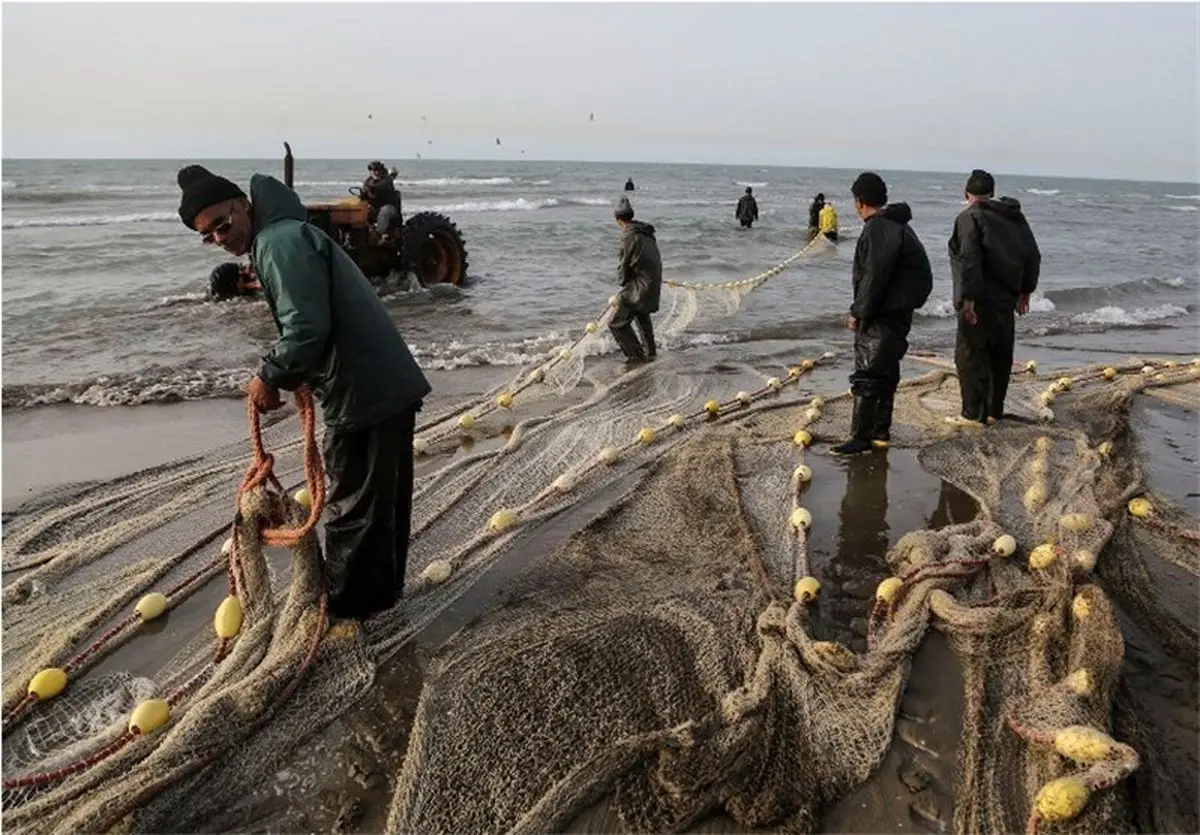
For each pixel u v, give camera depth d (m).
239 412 7.44
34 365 8.96
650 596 4.11
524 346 10.16
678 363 9.64
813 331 11.87
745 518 4.97
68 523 5.08
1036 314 14.23
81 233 22.64
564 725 3.17
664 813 2.74
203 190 3.26
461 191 56.00
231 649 3.63
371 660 3.58
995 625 3.67
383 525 3.69
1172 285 18.48
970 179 6.56
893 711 3.19
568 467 6.02
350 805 2.82
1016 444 6.37
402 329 11.29
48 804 2.75
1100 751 2.72
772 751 3.00
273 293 3.33
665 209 41.22
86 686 3.50
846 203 50.16
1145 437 6.70
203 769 2.95
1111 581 4.18
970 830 2.67
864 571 4.44
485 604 4.08
